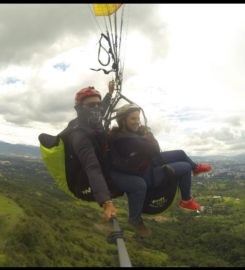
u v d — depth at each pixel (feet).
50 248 113.80
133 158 9.21
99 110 9.34
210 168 10.91
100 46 11.88
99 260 105.19
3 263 90.17
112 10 12.46
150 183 9.76
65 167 9.00
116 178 9.26
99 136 8.99
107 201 6.88
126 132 9.66
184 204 10.37
